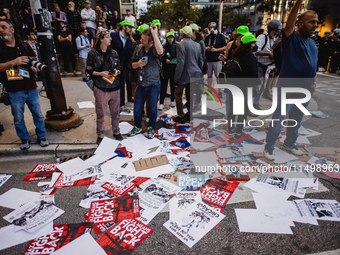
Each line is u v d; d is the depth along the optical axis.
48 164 2.84
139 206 2.12
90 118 4.04
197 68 3.81
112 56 3.00
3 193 2.32
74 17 7.14
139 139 3.46
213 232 1.85
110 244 1.73
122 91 4.50
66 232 1.84
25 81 2.74
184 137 3.57
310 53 2.50
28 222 1.93
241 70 3.15
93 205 2.13
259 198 2.23
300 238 1.80
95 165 2.78
